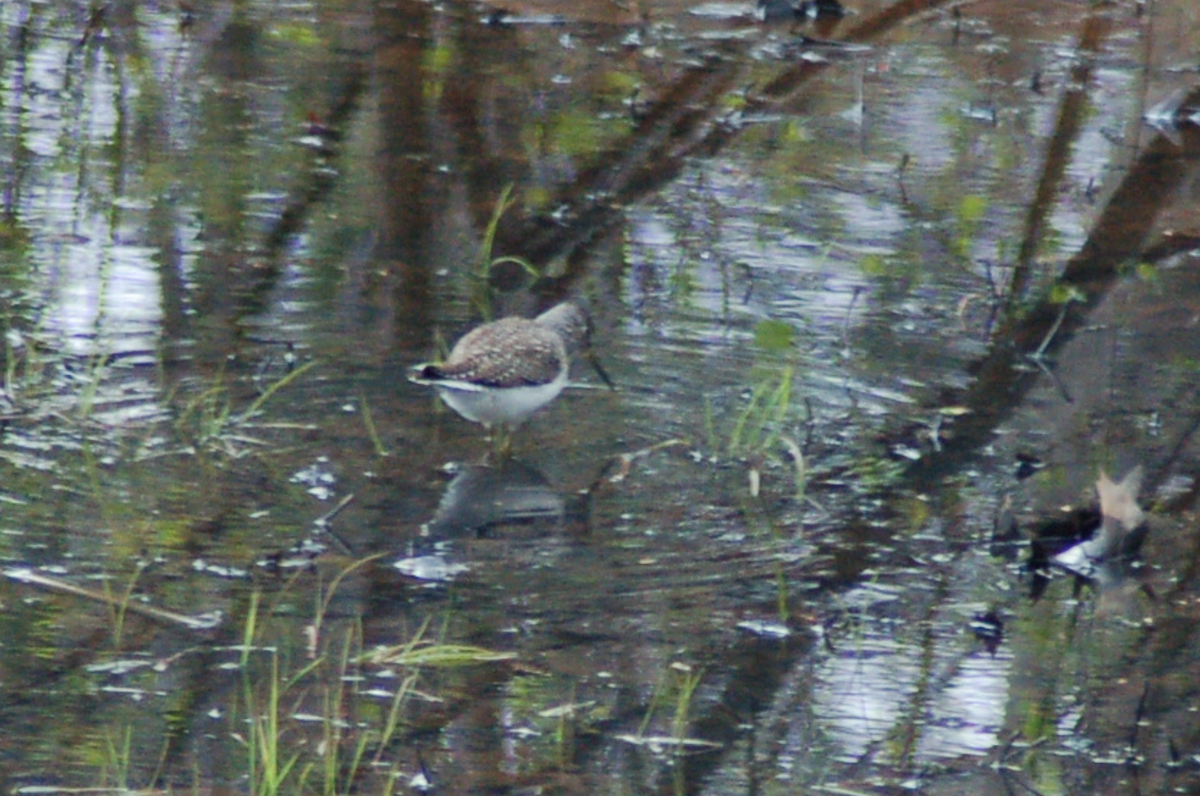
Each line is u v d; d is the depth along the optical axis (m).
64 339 12.21
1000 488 11.05
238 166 16.06
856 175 16.91
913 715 8.47
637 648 8.96
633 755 8.02
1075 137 18.33
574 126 17.88
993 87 19.92
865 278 14.44
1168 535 10.62
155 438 10.96
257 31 20.23
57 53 19.05
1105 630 9.45
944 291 14.30
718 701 8.52
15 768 7.62
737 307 13.70
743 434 11.60
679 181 16.55
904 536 10.39
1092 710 8.59
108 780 7.57
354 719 8.20
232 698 8.31
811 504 10.71
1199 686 8.87
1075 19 22.61
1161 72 20.45
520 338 11.12
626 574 9.73
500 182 16.19
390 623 9.05
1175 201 16.72
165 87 18.11
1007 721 8.45
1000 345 13.30
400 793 7.64
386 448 11.08
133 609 9.02
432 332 12.80
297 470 10.70
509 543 10.00
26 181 15.30
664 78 19.66
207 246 14.11
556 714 8.33
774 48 20.98
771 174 16.86
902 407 12.15
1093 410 12.25
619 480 10.89
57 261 13.57
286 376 11.89
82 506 10.06
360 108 17.89
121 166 15.81
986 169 17.28
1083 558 10.28
